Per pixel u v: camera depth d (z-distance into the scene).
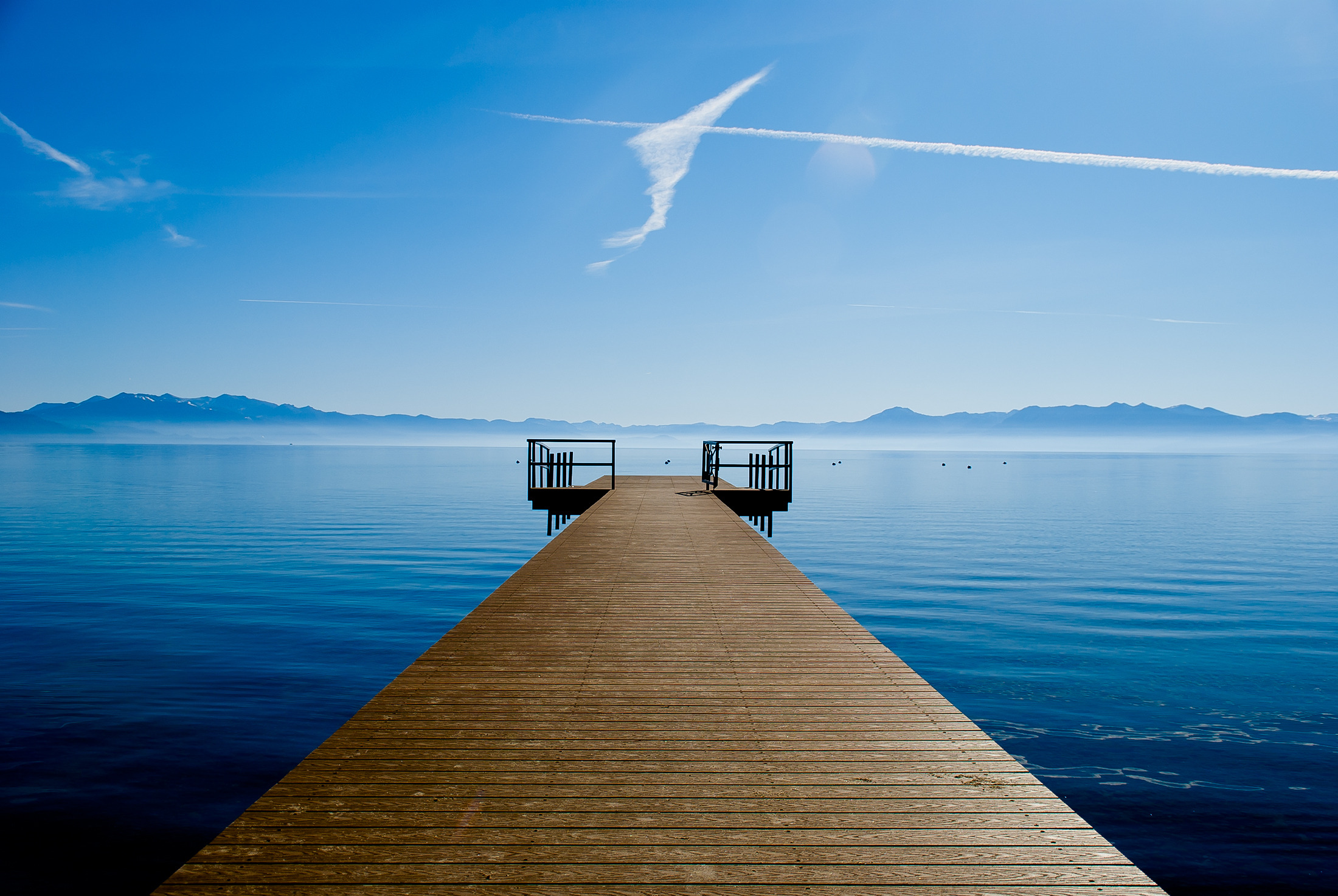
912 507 51.41
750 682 4.73
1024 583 22.25
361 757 3.53
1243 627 16.67
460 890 2.48
